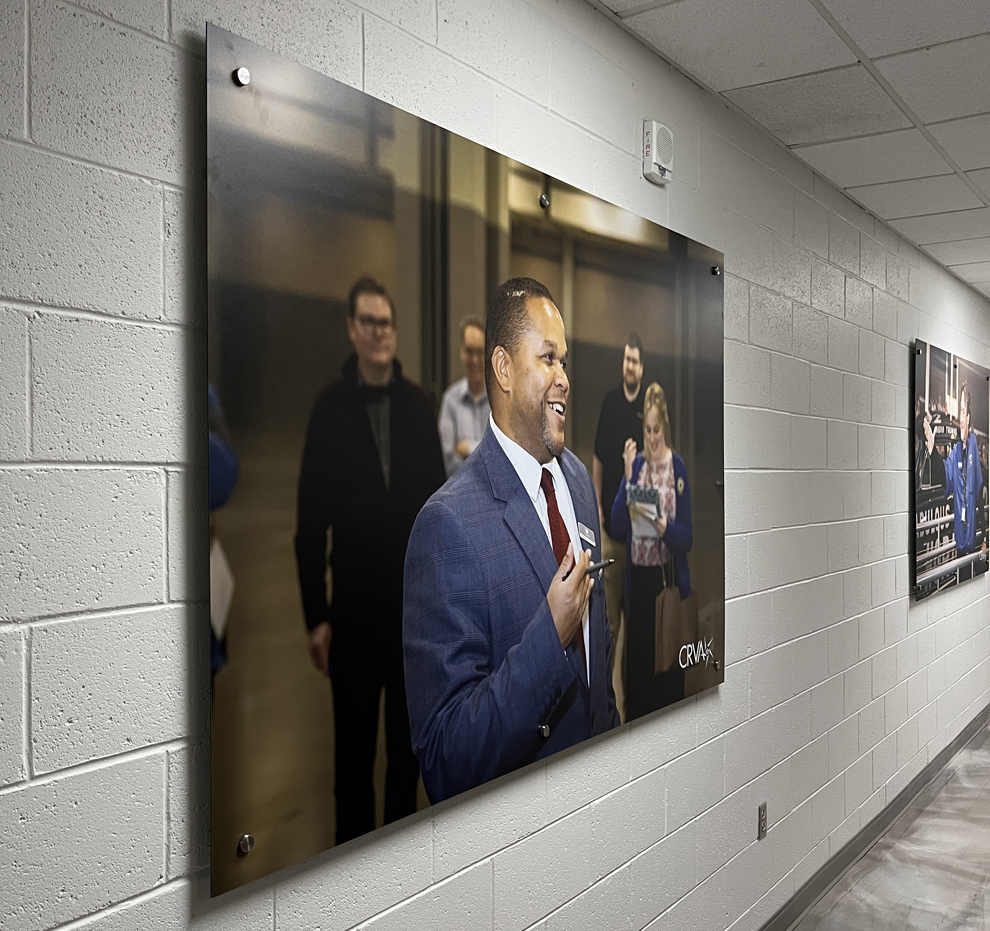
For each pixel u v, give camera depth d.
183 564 1.18
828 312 3.23
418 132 1.50
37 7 1.03
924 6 1.97
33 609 1.03
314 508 1.33
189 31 1.19
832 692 3.25
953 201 3.44
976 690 5.17
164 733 1.16
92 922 1.08
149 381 1.15
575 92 1.93
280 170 1.27
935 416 4.38
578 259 1.89
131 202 1.12
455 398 1.58
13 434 1.01
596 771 1.98
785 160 2.91
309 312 1.31
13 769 1.01
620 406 2.03
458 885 1.60
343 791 1.36
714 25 2.06
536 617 1.75
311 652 1.32
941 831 3.68
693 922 2.35
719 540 2.44
